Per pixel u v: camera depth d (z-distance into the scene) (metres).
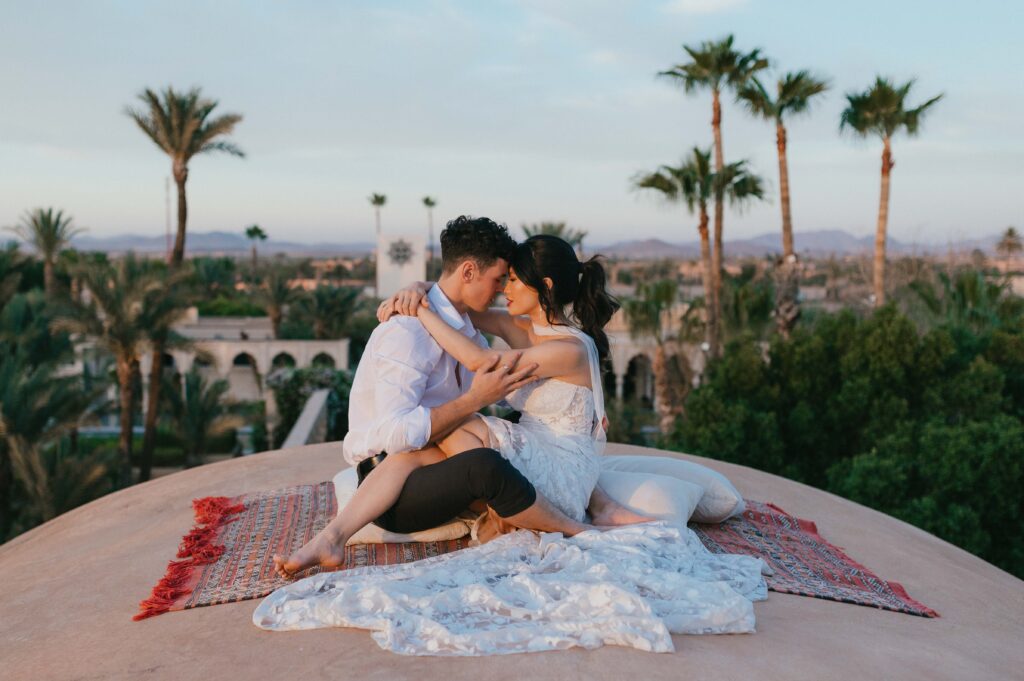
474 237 3.15
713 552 3.48
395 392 3.00
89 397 20.03
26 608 3.17
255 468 5.33
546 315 3.21
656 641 2.34
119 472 22.31
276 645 2.41
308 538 3.52
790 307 21.44
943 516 9.95
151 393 24.55
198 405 25.84
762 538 3.81
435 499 2.93
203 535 3.68
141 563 3.50
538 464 3.09
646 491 3.41
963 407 12.51
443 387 3.21
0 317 25.36
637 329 23.70
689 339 23.45
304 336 42.50
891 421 12.26
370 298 61.00
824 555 3.70
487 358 3.01
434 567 2.80
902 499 10.49
